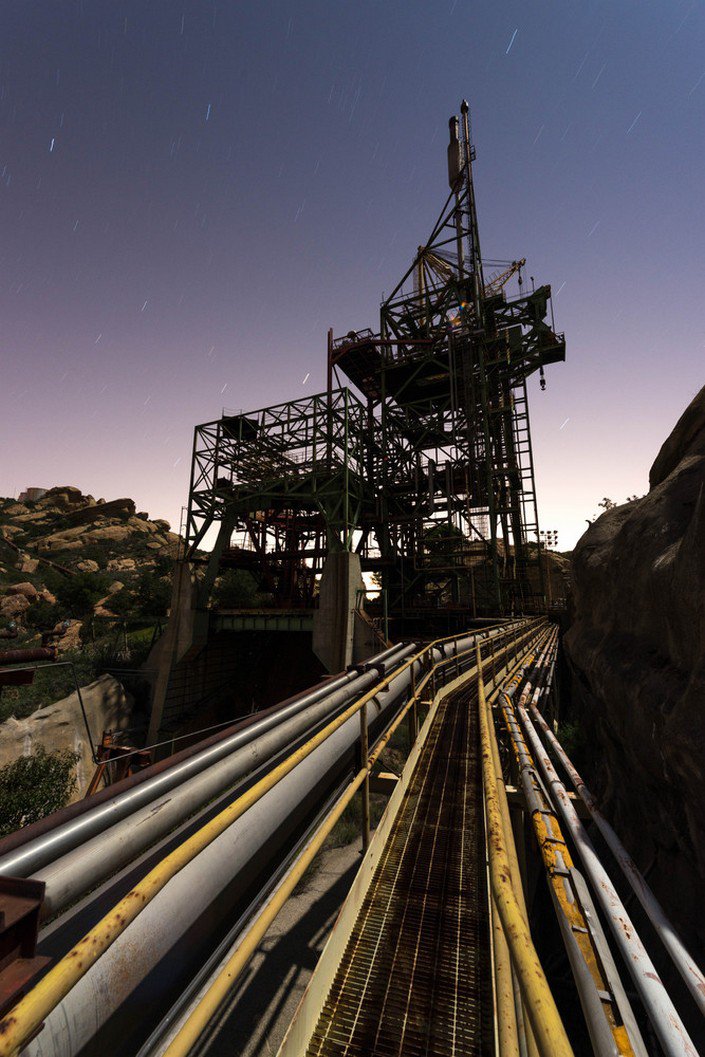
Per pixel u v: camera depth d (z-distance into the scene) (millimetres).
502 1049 1648
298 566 45438
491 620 21078
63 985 896
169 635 36812
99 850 1355
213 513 40344
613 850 3930
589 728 12180
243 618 37500
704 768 3893
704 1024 4340
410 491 42875
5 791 16359
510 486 43219
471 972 2869
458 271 44750
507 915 1283
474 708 8148
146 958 1562
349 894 3305
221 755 2221
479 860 3961
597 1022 1683
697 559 4883
